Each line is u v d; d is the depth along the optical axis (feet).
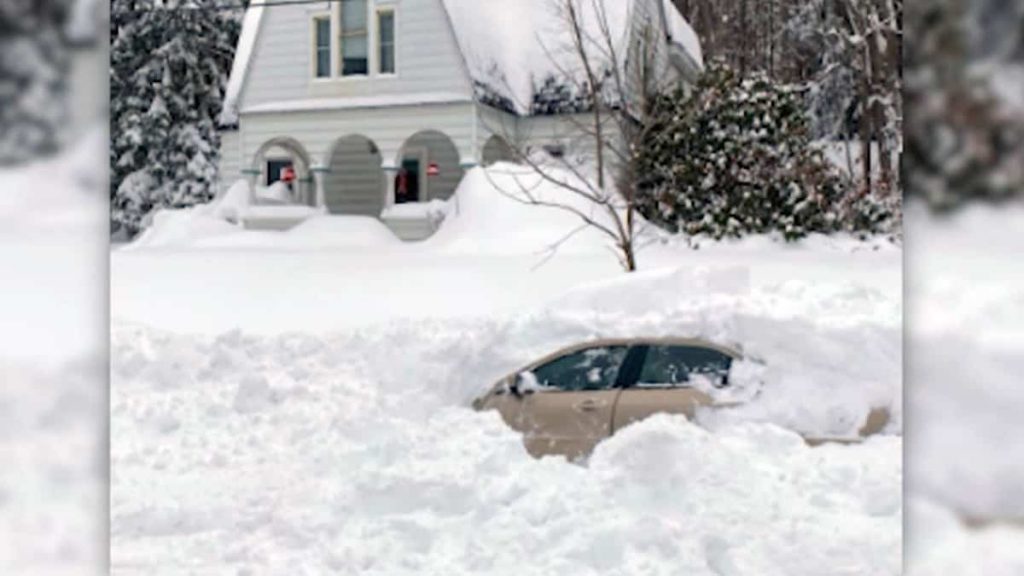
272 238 65.51
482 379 29.55
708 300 29.96
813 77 103.24
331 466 23.40
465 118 68.18
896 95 72.95
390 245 62.69
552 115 72.08
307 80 73.05
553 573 17.39
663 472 20.10
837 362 23.81
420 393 28.73
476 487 20.81
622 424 23.17
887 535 17.51
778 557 17.12
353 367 32.09
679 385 23.89
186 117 112.57
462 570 17.72
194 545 19.22
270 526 20.17
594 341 25.59
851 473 20.01
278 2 73.51
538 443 23.52
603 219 60.49
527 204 60.08
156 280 49.39
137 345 33.63
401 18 70.28
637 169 62.75
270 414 28.30
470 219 61.31
